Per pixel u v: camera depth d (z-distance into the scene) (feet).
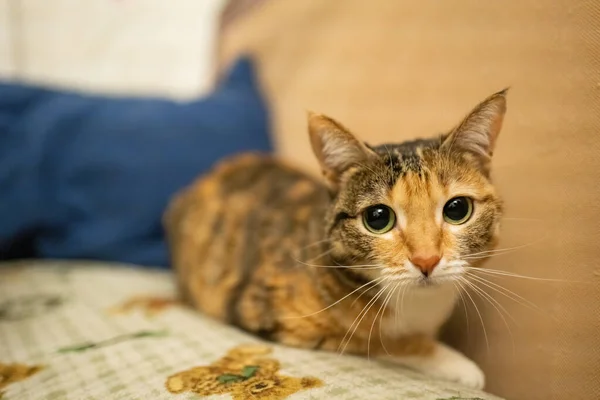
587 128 0.95
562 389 0.99
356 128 1.69
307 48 1.95
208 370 1.05
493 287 1.13
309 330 1.21
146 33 2.61
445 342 1.29
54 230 1.91
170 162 1.97
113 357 1.14
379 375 1.03
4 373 1.11
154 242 1.95
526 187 1.10
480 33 1.22
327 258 1.20
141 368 1.08
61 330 1.33
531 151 1.08
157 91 2.63
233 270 1.44
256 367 1.06
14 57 2.52
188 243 1.66
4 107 1.93
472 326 1.20
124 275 1.82
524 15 1.10
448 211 1.09
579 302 0.96
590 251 0.94
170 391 0.98
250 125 2.09
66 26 2.56
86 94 2.07
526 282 1.08
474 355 1.20
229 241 1.52
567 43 0.99
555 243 1.01
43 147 1.90
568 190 0.99
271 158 1.87
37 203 1.88
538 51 1.06
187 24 2.61
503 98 1.07
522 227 1.10
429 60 1.40
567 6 0.99
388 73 1.56
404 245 1.08
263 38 2.19
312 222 1.36
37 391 1.03
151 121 1.99
